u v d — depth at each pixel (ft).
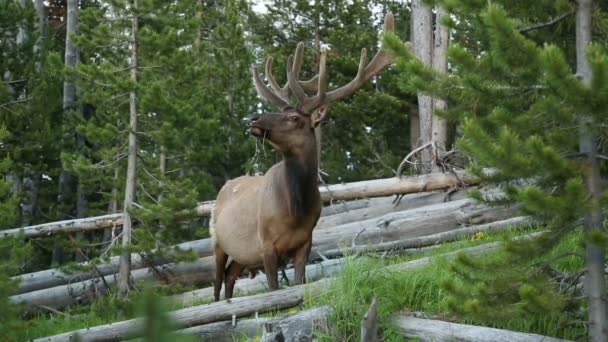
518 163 35.37
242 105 169.27
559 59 34.04
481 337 44.01
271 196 57.88
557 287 43.29
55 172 135.54
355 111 175.63
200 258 96.58
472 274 41.24
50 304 93.76
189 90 125.39
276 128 55.57
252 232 62.95
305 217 57.26
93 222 100.22
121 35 95.96
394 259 74.69
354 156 195.31
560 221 39.01
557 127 38.29
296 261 58.95
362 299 49.39
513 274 39.37
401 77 43.21
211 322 54.03
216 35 173.06
